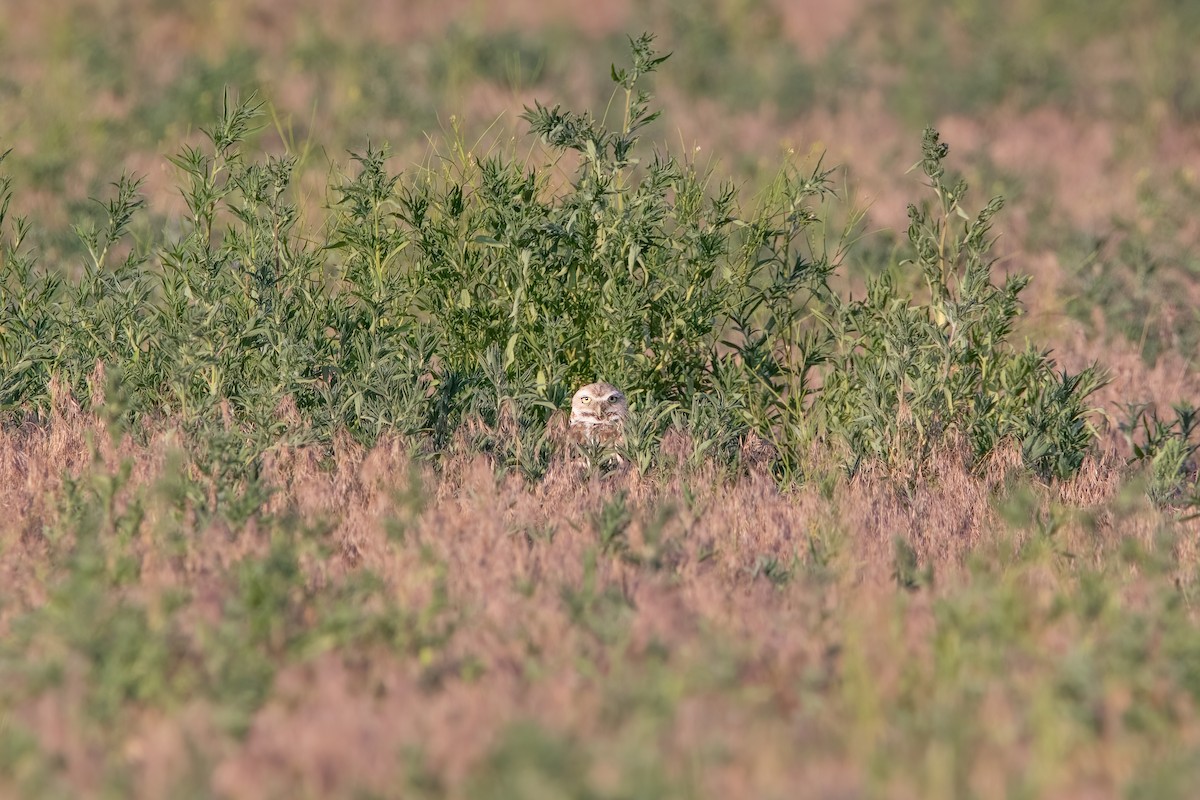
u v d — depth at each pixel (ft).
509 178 110.32
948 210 109.40
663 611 75.36
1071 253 161.99
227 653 69.05
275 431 98.02
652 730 63.16
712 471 99.66
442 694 68.18
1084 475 105.09
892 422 104.94
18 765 60.90
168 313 109.09
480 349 110.32
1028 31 274.16
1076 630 74.33
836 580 81.25
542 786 57.41
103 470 92.07
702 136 209.46
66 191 171.42
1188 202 185.16
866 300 117.19
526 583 78.43
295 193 131.34
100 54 230.48
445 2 274.16
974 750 62.39
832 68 250.57
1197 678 68.95
